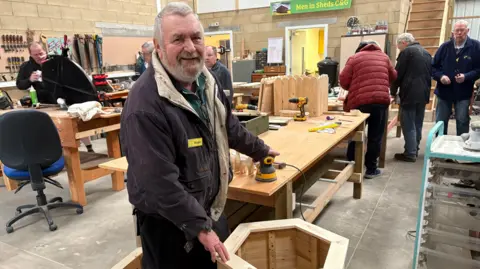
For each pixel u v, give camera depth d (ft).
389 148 15.88
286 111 10.19
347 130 8.40
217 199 4.98
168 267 4.75
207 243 4.08
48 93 12.01
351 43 22.93
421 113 13.70
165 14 4.06
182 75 4.18
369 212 9.62
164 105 4.00
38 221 9.74
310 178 8.82
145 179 3.87
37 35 18.16
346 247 4.62
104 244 8.45
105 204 10.80
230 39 28.30
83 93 11.35
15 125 8.57
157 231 4.69
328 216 9.44
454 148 5.98
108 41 21.79
